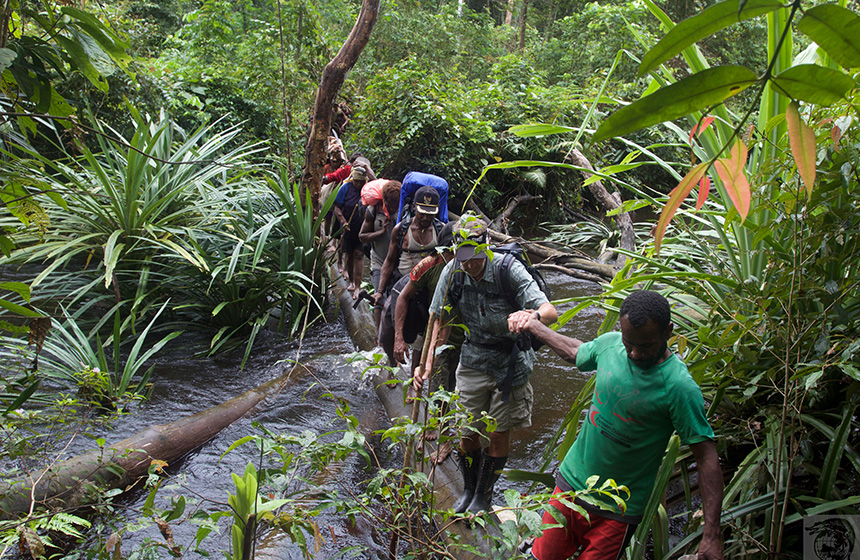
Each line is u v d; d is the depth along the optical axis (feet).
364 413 13.61
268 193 21.29
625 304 6.16
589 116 6.08
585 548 7.00
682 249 11.71
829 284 7.12
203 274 17.25
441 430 6.70
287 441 5.86
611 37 47.96
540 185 32.55
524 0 54.65
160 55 38.14
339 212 20.42
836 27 2.16
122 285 17.71
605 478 6.67
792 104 2.36
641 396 6.30
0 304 6.30
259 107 33.58
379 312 15.53
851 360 6.91
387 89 32.81
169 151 19.35
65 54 7.02
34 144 24.90
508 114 36.14
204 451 11.64
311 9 32.30
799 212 7.44
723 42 48.65
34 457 9.40
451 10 54.13
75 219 17.02
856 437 8.39
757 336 7.98
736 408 9.01
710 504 5.95
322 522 9.57
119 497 9.91
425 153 32.96
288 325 19.07
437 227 14.46
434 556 7.80
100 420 11.17
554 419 13.69
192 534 9.16
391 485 6.45
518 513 5.44
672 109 2.38
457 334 11.25
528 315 7.72
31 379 7.89
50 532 8.38
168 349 16.63
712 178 9.68
